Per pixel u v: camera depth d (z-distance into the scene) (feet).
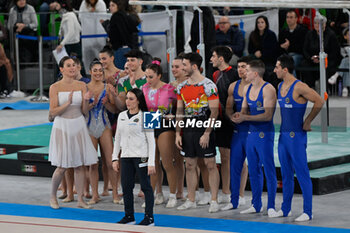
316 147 100.42
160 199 81.05
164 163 77.97
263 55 138.10
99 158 96.53
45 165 100.42
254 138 71.67
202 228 67.31
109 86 79.71
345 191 84.02
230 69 77.30
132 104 69.21
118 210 77.82
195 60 73.82
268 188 72.13
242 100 74.49
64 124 77.82
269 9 147.02
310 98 68.03
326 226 66.90
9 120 151.74
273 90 70.64
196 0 91.66
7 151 112.88
